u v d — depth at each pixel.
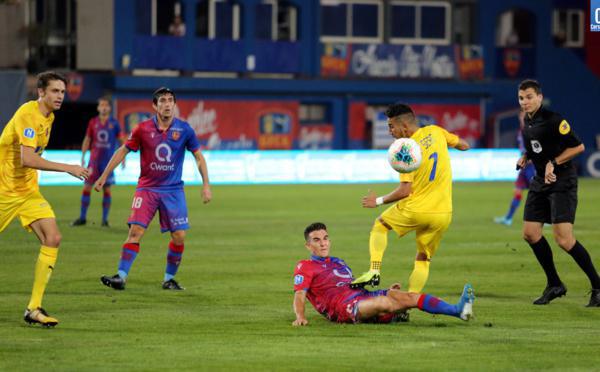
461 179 106.12
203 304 31.58
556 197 31.98
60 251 45.47
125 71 115.19
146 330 26.88
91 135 56.66
